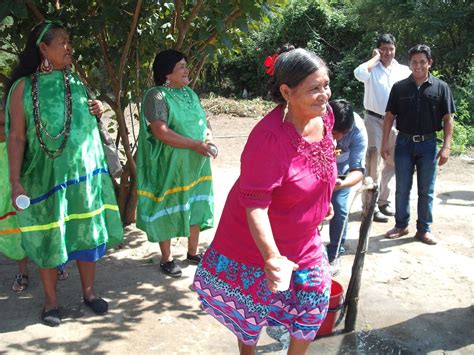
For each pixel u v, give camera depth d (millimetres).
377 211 6059
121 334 3727
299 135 2520
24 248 3693
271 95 2629
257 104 14648
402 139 5383
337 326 3883
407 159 5383
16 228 4043
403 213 5527
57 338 3650
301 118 2553
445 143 5289
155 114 4227
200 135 4469
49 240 3672
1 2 3908
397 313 4121
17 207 3457
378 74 6035
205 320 3951
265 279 2689
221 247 2762
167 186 4406
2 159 3916
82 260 3836
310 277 2781
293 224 2639
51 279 3824
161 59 4355
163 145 4355
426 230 5430
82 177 3699
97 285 4395
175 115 4297
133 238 5336
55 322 3793
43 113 3562
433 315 4102
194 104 4465
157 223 4438
